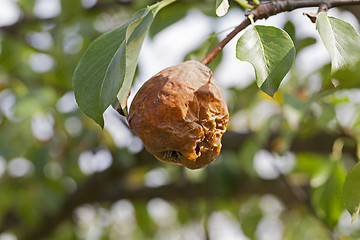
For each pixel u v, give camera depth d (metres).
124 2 4.76
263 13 1.92
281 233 6.40
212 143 1.85
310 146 4.29
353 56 1.77
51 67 5.31
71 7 4.49
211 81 1.89
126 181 5.47
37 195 5.14
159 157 1.88
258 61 1.80
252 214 6.01
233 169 4.72
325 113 3.84
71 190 5.50
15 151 4.78
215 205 5.80
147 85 1.85
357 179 1.96
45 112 4.64
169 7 4.12
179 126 1.79
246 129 4.89
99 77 1.78
